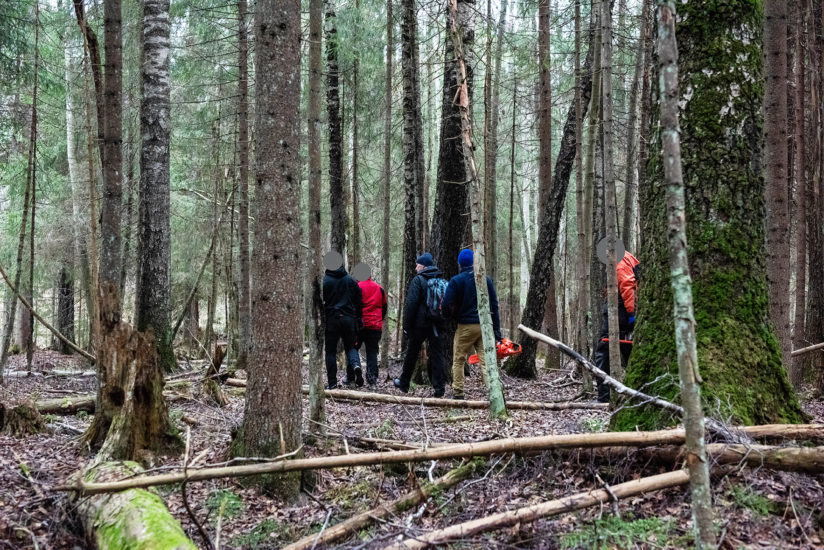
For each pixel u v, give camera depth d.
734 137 4.18
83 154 17.59
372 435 5.83
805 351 7.09
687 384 2.42
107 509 3.52
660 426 3.97
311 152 5.52
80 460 4.83
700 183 4.22
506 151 21.33
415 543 3.15
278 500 4.45
